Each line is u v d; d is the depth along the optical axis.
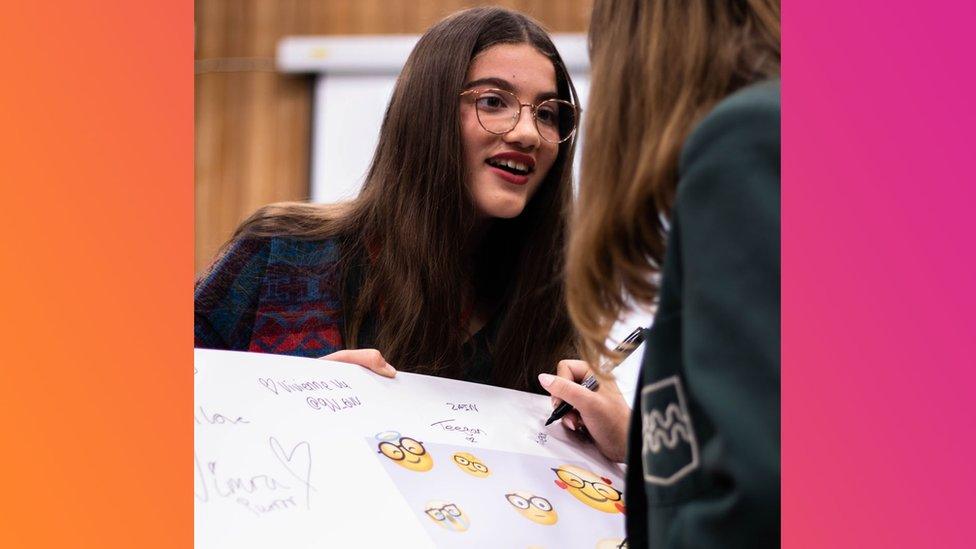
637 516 0.53
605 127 0.55
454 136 0.95
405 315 0.96
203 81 2.78
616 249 0.54
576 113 0.99
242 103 2.77
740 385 0.42
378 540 0.59
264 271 0.99
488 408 0.79
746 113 0.45
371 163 1.06
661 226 0.53
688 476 0.44
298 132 2.76
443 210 0.96
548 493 0.69
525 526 0.64
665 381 0.47
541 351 0.99
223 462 0.62
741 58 0.52
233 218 2.75
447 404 0.77
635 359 0.89
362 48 2.68
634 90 0.54
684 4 0.53
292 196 2.75
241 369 0.71
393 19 2.72
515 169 0.95
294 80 2.76
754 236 0.43
